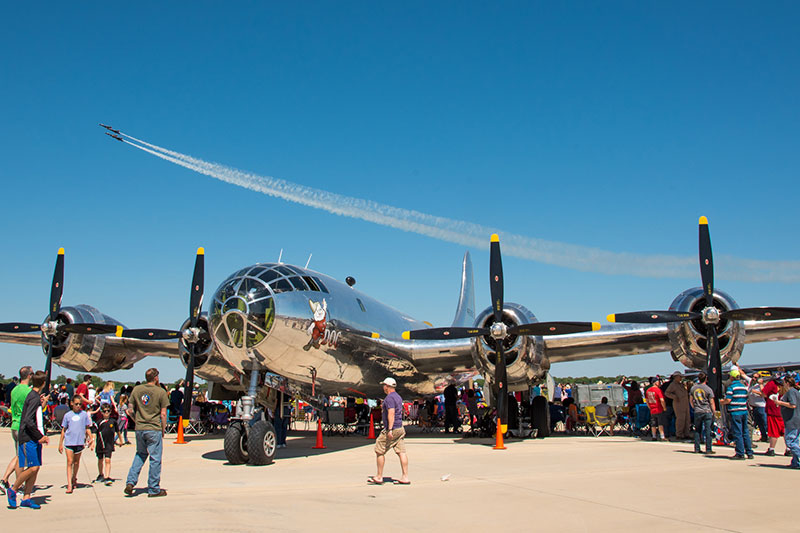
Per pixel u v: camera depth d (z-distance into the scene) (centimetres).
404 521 605
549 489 789
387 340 1582
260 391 1355
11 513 663
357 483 859
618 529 562
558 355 1667
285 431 1461
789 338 1545
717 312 1297
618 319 1376
